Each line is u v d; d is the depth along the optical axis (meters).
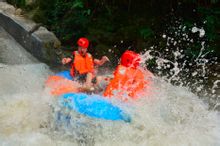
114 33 9.09
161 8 9.15
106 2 9.51
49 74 8.05
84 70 6.22
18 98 6.25
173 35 8.80
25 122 5.64
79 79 6.24
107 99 5.65
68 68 8.46
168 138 5.33
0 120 5.67
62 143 5.23
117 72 5.88
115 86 5.81
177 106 6.16
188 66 8.42
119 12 9.40
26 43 9.41
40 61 8.86
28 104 6.04
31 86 7.30
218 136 5.51
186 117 5.93
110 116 5.35
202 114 6.18
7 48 9.38
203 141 5.34
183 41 8.68
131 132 5.34
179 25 8.83
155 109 5.82
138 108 5.66
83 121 5.34
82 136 5.34
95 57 8.80
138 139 5.30
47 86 6.25
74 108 5.41
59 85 6.12
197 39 8.67
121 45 9.03
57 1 10.31
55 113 5.58
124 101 5.70
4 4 11.41
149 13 9.19
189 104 6.38
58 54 8.75
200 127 5.72
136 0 9.34
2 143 5.09
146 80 6.16
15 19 10.08
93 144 5.23
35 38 8.96
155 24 8.98
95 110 5.37
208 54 8.52
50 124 5.58
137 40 8.81
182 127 5.62
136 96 5.84
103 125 5.30
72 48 9.41
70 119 5.42
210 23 8.35
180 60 8.52
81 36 9.66
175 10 9.03
